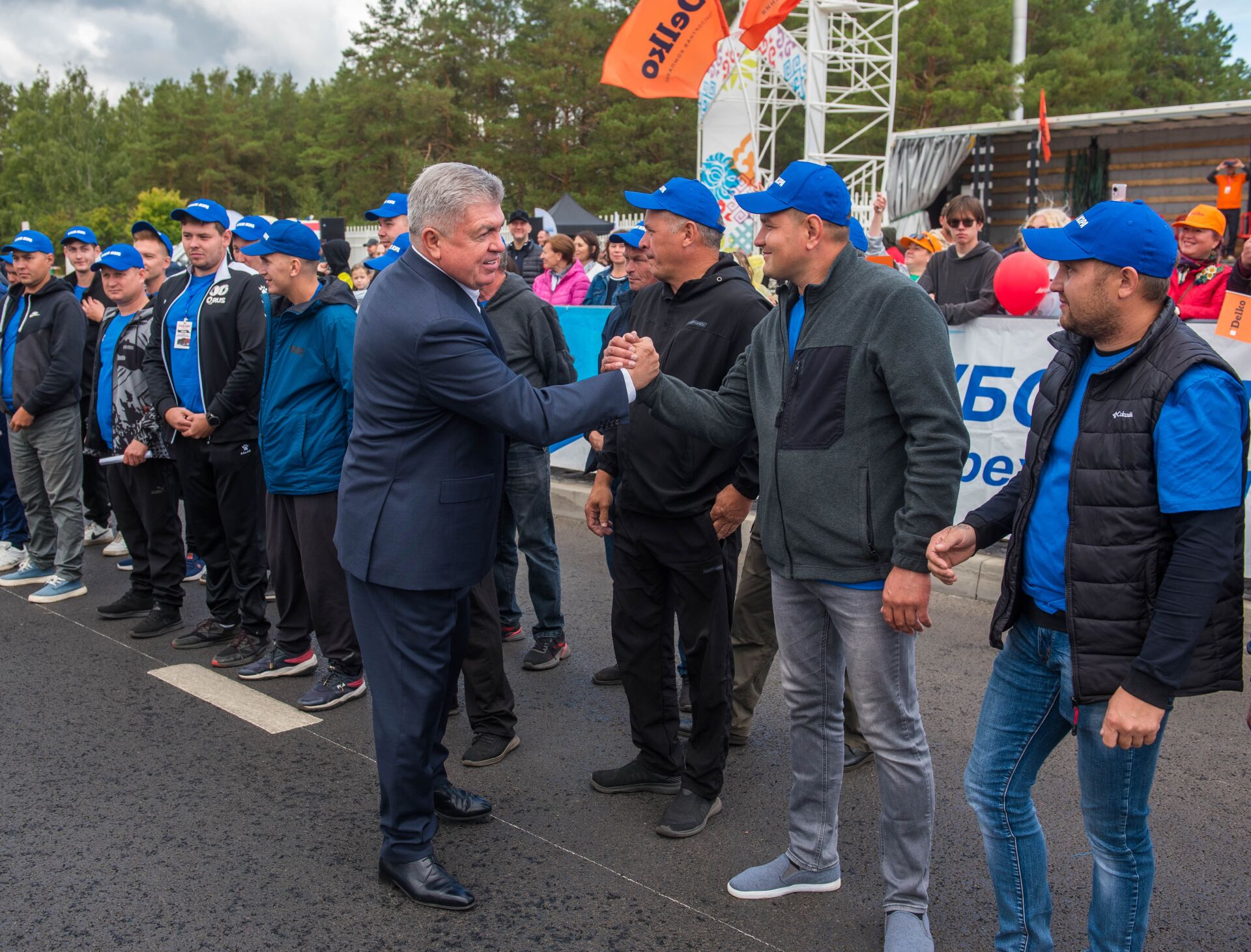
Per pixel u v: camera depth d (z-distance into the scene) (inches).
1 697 170.1
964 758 144.8
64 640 198.8
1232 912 109.3
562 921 108.9
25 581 236.5
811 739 110.4
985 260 238.8
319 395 158.7
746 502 119.3
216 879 116.5
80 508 226.8
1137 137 565.9
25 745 151.3
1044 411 88.4
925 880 103.6
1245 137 533.3
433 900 111.0
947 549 92.2
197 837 125.5
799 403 101.5
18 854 121.6
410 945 104.7
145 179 2171.5
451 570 108.8
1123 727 78.8
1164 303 81.8
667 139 1295.5
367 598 110.8
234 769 144.2
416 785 112.4
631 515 125.6
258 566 185.2
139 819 130.0
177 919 108.7
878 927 107.7
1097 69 1293.1
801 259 99.4
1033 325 202.8
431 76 1712.6
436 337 101.5
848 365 98.2
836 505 99.6
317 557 161.8
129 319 201.5
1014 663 92.4
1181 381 78.2
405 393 104.5
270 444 160.1
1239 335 183.6
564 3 1529.3
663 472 121.0
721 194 539.8
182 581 223.9
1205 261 208.1
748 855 122.2
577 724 160.6
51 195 2610.7
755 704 152.0
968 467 216.1
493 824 130.0
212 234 185.5
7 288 304.3
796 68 609.0
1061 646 86.9
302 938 105.7
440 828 129.1
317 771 143.8
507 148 1498.5
